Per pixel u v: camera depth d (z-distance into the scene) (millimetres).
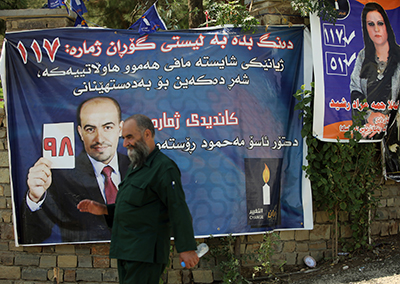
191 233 2492
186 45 4160
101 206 3129
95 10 7785
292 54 4289
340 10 4355
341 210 4438
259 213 4086
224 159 4086
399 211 4734
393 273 3785
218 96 4125
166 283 4086
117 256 2564
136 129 2660
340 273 3986
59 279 4199
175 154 4082
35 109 4160
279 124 4207
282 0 4316
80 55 4176
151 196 2562
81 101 4148
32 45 4195
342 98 4250
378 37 4441
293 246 4309
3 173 4309
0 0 7566
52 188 4137
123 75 4148
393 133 4496
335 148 4160
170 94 4121
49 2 4293
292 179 4230
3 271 4277
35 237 4145
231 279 3938
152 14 4207
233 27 4199
